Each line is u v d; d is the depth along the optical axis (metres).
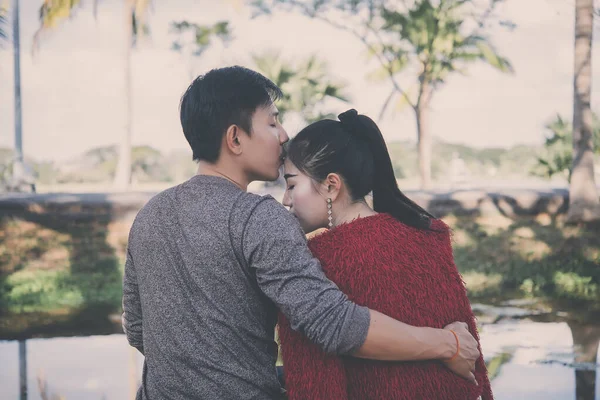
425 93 20.17
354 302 1.60
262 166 1.69
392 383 1.60
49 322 6.85
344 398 1.58
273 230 1.52
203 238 1.55
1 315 7.23
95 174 45.06
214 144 1.66
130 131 17.80
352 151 1.75
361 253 1.64
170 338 1.58
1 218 10.03
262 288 1.53
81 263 9.73
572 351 5.29
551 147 14.20
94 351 5.58
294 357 1.60
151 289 1.62
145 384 1.68
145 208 1.69
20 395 4.36
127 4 17.70
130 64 17.67
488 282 8.75
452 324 1.66
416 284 1.63
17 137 20.03
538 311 7.05
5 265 9.59
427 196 11.59
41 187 38.00
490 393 1.80
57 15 17.72
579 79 11.05
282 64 16.45
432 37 19.81
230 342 1.56
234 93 1.64
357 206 1.79
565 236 10.54
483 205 11.48
